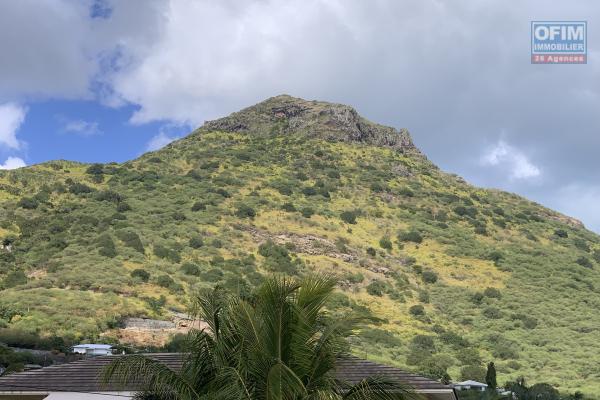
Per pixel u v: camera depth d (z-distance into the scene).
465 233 132.62
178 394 12.29
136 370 12.60
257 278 93.31
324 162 165.62
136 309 75.50
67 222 106.69
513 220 148.25
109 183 134.12
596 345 86.75
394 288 104.19
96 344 61.56
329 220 127.81
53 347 60.41
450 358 78.06
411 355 76.19
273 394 10.92
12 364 46.16
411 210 142.00
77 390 18.88
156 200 124.62
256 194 134.38
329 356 11.77
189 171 149.88
